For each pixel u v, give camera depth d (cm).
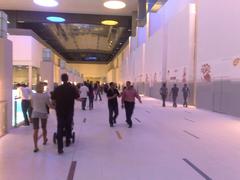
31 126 1218
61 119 793
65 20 4938
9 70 1112
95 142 931
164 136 1047
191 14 2441
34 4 4391
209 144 916
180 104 2628
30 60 3747
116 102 1324
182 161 718
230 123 1397
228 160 731
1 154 768
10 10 4759
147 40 4047
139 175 606
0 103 1000
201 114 1794
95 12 4847
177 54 2745
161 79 3269
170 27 2988
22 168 647
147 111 1980
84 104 2027
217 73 1927
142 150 828
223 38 1848
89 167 659
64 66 4256
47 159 724
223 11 1852
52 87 2605
